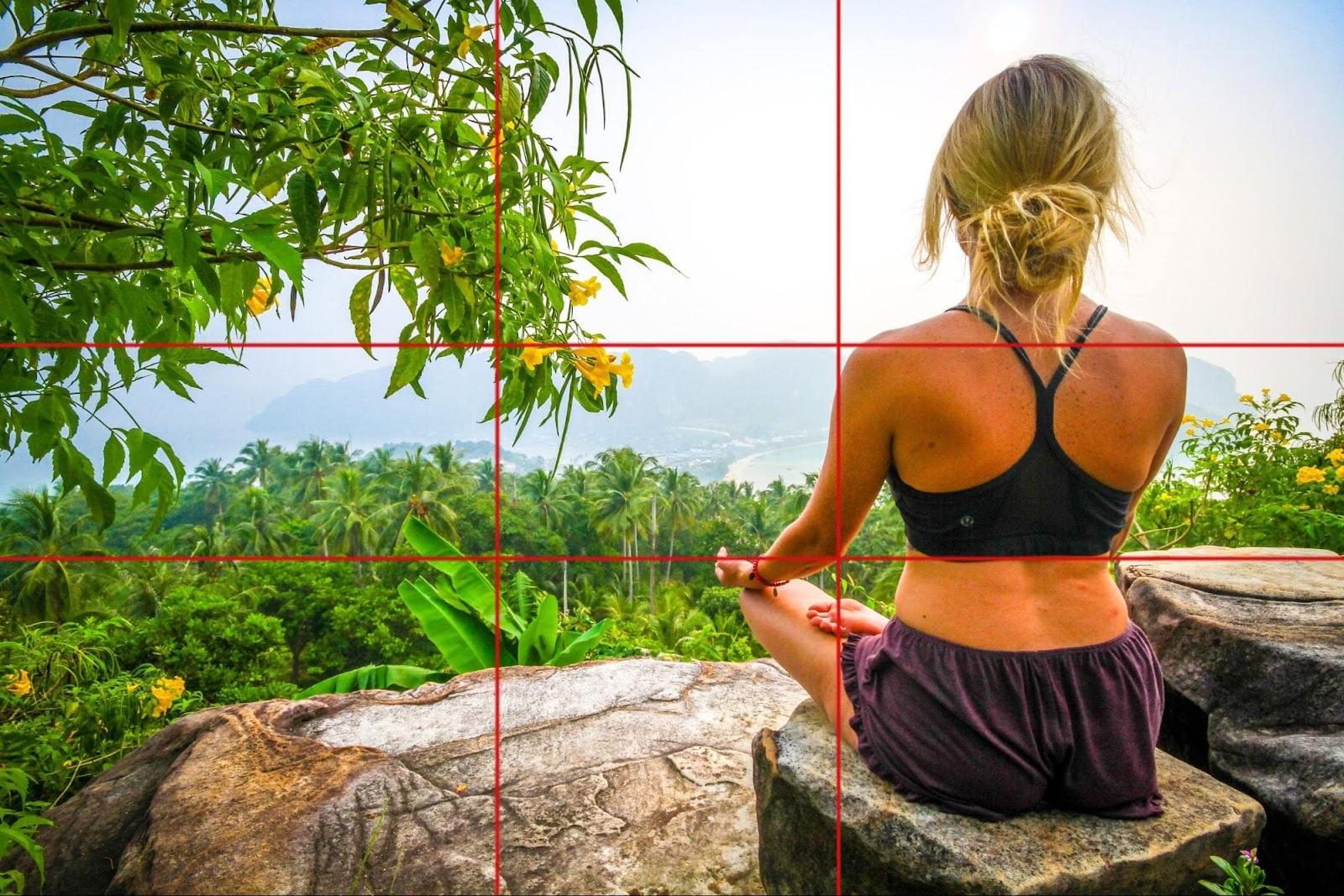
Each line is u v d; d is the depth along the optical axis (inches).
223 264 34.4
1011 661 38.6
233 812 60.0
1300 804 52.8
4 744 80.0
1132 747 40.1
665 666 95.1
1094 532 38.0
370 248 40.9
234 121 37.2
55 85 37.1
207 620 824.3
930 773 40.9
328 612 1176.8
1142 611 75.5
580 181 46.0
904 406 36.9
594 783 66.7
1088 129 36.1
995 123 37.1
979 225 37.7
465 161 42.8
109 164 31.8
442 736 76.8
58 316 36.2
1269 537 117.6
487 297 43.4
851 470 40.3
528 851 57.5
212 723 75.9
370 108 36.6
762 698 85.7
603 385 46.9
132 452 36.6
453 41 39.0
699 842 59.1
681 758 71.3
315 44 39.0
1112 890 37.5
